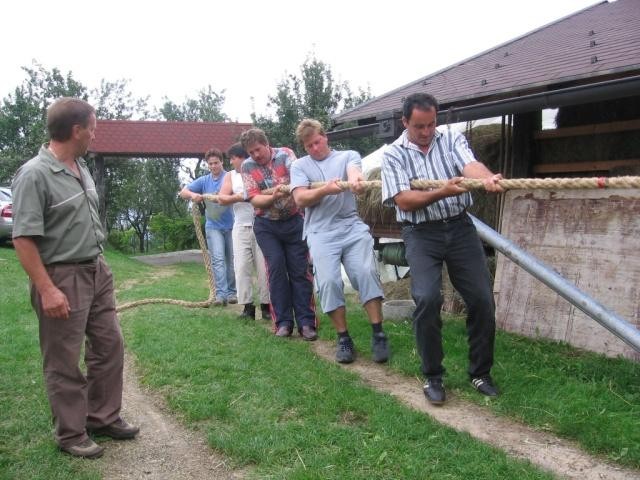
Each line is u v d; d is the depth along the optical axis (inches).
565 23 327.0
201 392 147.9
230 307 267.1
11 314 241.6
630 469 111.0
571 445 121.0
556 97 192.1
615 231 187.8
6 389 150.7
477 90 229.5
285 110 562.3
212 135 643.5
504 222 217.0
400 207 138.2
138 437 127.6
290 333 205.6
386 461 112.2
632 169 227.9
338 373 161.6
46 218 110.3
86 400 119.5
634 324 175.5
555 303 194.4
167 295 299.4
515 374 156.6
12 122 879.1
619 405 135.2
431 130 137.3
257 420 130.8
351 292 315.6
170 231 891.4
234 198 221.8
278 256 201.8
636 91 174.7
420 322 140.4
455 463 111.0
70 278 113.0
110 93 940.0
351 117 293.7
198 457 118.6
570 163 255.1
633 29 239.3
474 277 142.0
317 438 122.0
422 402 144.4
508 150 269.0
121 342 125.6
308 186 175.6
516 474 106.6
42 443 120.6
